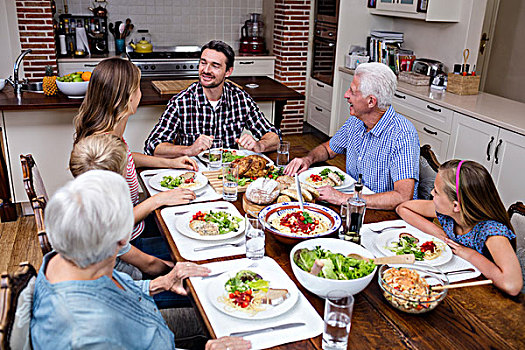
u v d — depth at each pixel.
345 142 2.56
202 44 6.20
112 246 1.06
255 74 5.96
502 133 3.41
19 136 3.33
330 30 5.46
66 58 5.18
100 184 1.05
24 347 1.06
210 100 2.85
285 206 1.87
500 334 1.27
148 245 2.21
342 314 1.13
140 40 5.67
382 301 1.40
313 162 2.56
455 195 1.67
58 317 1.00
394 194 2.08
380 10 5.04
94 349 0.99
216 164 2.36
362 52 5.34
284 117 6.00
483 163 3.63
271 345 1.20
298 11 5.60
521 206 1.84
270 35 6.07
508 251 1.53
